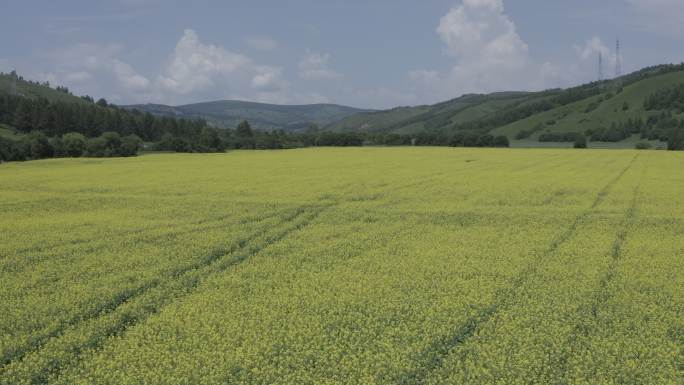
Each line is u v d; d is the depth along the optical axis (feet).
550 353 39.37
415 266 62.28
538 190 122.11
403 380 36.27
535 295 51.55
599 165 190.49
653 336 41.75
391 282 56.03
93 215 95.09
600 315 46.16
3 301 51.37
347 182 137.39
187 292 54.75
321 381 35.76
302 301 50.44
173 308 49.24
